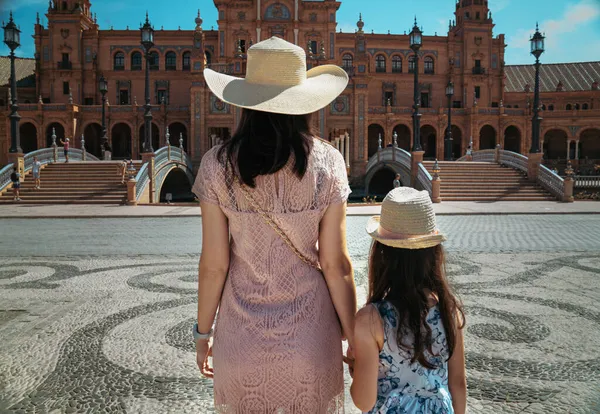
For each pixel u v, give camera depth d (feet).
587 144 214.48
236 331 6.64
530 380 13.78
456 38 214.90
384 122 191.52
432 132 208.03
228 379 6.59
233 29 189.88
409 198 7.07
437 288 6.98
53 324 19.03
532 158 98.17
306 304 6.69
